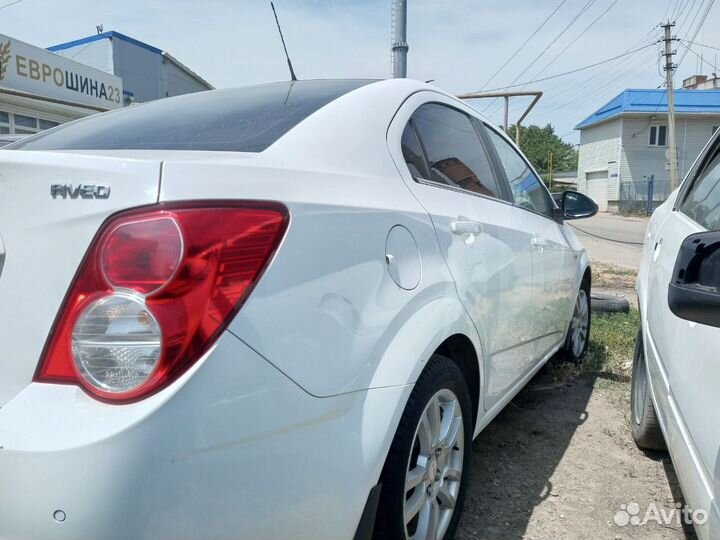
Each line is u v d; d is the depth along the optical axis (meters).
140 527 1.25
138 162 1.40
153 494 1.26
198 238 1.36
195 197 1.40
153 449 1.26
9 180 1.42
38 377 1.35
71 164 1.40
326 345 1.59
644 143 36.88
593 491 2.83
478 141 3.07
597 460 3.13
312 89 2.44
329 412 1.58
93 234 1.36
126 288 1.32
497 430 3.51
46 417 1.28
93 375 1.31
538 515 2.63
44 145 2.15
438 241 2.21
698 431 1.72
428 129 2.57
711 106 36.19
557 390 4.16
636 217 32.75
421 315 2.00
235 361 1.37
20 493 1.24
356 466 1.65
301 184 1.68
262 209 1.50
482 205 2.76
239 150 1.79
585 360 4.69
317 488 1.55
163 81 23.30
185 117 2.21
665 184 36.31
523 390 4.16
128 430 1.25
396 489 1.85
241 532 1.39
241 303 1.40
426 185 2.35
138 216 1.36
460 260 2.34
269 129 1.96
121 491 1.23
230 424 1.36
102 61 20.81
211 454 1.33
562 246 3.82
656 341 2.60
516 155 3.68
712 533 1.52
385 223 1.93
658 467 3.06
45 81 12.74
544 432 3.48
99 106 14.73
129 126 2.20
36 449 1.23
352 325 1.69
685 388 1.92
